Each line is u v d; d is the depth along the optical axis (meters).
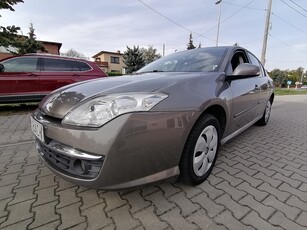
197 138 1.92
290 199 1.90
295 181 2.23
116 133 1.44
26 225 1.57
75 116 1.59
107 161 1.46
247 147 3.26
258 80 3.50
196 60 2.80
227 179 2.24
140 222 1.60
